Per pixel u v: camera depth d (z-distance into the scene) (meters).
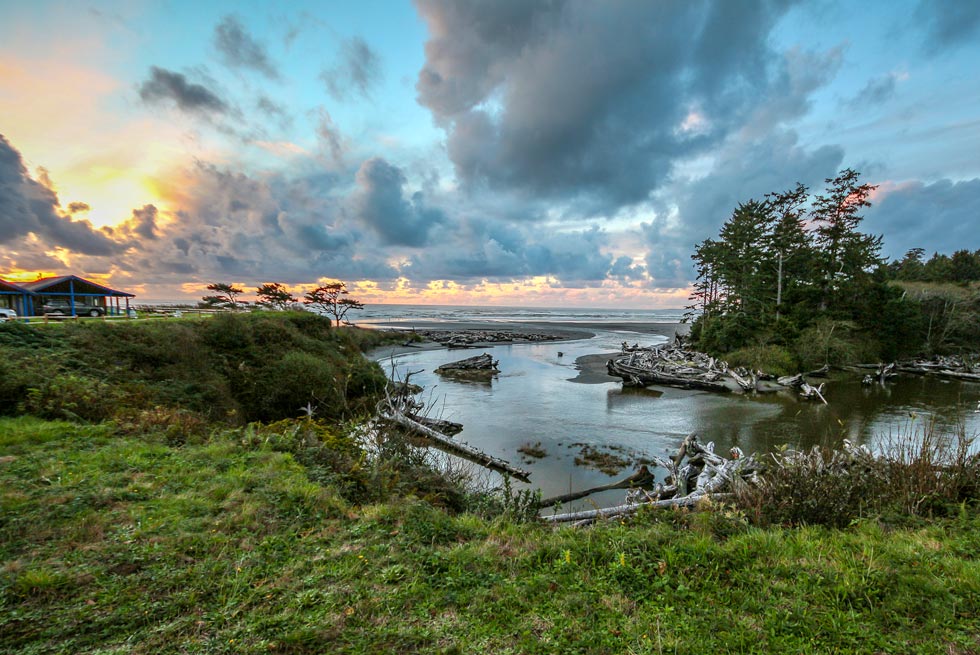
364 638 3.26
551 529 6.14
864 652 3.20
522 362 41.00
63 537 4.63
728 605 3.83
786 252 39.81
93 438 8.36
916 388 27.20
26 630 3.21
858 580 4.10
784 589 4.05
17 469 6.42
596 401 23.95
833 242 37.50
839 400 23.73
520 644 3.27
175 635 3.25
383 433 11.38
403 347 54.28
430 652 3.16
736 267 44.22
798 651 3.20
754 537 5.11
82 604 3.55
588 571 4.39
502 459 14.47
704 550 4.72
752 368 30.94
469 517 6.21
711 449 13.61
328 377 20.03
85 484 6.06
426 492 8.13
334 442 9.46
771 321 37.38
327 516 5.71
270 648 3.11
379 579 4.13
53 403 9.72
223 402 16.06
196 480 6.54
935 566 4.41
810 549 4.88
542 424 19.00
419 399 24.17
